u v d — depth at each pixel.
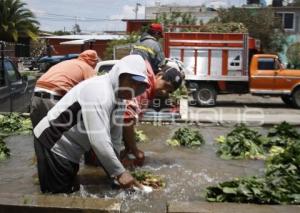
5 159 6.82
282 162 5.77
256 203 4.38
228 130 9.94
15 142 8.20
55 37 48.44
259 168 6.39
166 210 4.22
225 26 22.80
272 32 37.00
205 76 22.17
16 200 4.34
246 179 4.85
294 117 18.28
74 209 4.18
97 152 4.72
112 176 4.84
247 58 22.16
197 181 5.59
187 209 4.08
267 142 7.82
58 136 4.89
